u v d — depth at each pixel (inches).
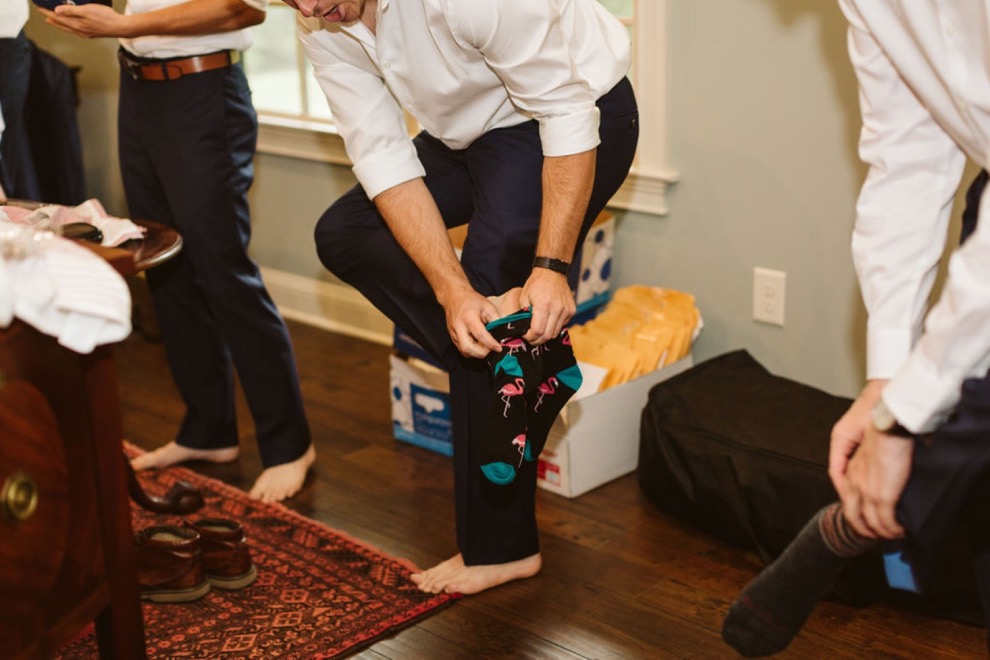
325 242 83.7
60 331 47.3
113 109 153.9
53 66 127.8
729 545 91.4
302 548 93.0
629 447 103.3
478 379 79.9
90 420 54.2
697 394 97.6
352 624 81.9
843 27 95.0
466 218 84.2
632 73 108.4
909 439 43.4
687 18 103.9
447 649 79.3
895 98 48.4
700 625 80.9
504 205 74.9
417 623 82.5
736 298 109.0
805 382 106.8
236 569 86.5
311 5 69.3
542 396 72.7
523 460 77.5
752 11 100.0
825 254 101.9
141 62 93.7
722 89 103.8
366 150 77.8
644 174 109.7
